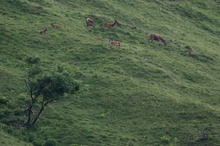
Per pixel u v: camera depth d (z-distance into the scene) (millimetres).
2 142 168250
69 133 189250
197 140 191625
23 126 190375
